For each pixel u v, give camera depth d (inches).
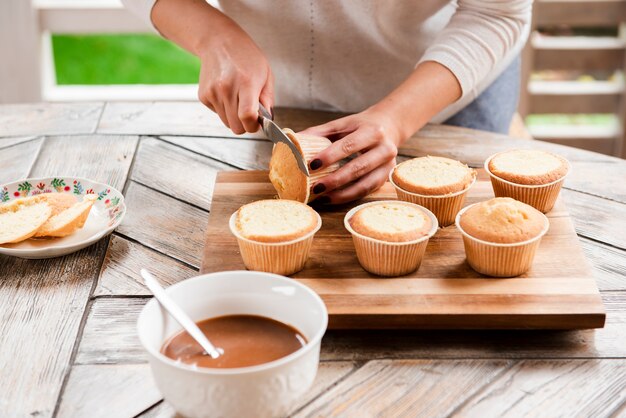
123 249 32.8
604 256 32.6
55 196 34.3
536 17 66.6
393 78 44.6
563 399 26.4
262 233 30.0
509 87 47.8
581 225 34.6
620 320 29.5
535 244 30.0
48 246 32.3
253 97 34.3
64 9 66.3
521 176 33.6
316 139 34.8
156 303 25.9
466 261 31.4
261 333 26.3
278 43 43.6
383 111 36.9
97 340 28.4
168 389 24.4
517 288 29.8
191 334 25.5
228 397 24.0
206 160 39.5
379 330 29.1
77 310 29.6
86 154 40.0
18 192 35.4
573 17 67.0
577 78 74.2
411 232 30.2
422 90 37.8
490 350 28.3
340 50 43.5
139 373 27.2
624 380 27.1
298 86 45.2
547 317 28.5
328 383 26.9
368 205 32.1
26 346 28.1
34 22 65.4
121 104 45.5
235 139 41.6
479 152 39.9
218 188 36.2
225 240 32.6
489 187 36.3
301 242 30.1
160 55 128.5
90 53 127.4
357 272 30.8
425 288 29.9
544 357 28.0
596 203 36.1
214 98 36.1
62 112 44.6
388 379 27.1
